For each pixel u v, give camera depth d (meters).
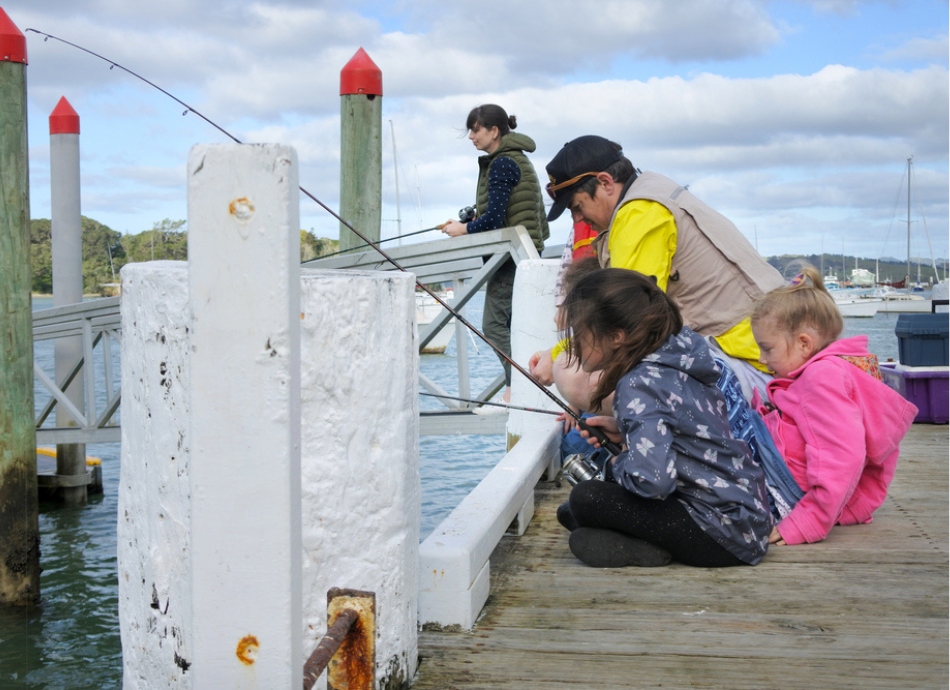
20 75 6.94
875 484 3.20
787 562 2.83
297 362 1.54
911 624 2.36
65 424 10.35
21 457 7.04
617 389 2.67
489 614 2.46
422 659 2.19
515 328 4.26
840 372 2.93
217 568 1.54
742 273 3.22
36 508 7.13
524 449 3.46
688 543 2.75
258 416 1.51
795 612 2.45
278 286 1.49
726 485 2.71
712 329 3.24
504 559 2.92
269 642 1.54
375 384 1.96
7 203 7.00
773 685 2.04
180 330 1.96
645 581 2.69
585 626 2.37
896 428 3.03
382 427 1.98
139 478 2.11
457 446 12.37
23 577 7.04
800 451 3.03
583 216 3.41
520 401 4.20
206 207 1.49
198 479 1.53
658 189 3.18
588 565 2.85
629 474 2.59
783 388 3.09
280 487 1.51
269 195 1.48
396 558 2.01
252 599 1.54
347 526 1.96
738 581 2.68
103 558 8.27
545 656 2.20
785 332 3.02
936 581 2.66
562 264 4.11
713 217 3.23
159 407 2.02
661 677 2.08
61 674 5.76
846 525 3.23
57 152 10.55
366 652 1.68
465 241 5.77
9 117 6.91
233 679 1.55
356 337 1.93
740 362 3.22
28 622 6.66
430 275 6.02
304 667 1.52
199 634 1.55
